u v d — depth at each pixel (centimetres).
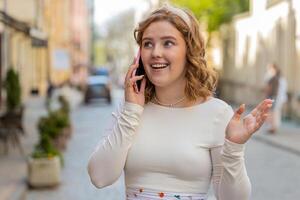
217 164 263
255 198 879
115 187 948
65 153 1377
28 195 896
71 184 979
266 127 1984
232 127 250
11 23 2123
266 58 2859
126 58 10906
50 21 4841
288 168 1166
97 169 263
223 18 3588
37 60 4297
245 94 3356
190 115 265
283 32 2519
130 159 264
